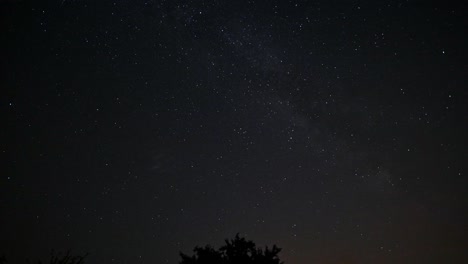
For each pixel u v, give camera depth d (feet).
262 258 17.25
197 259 17.33
